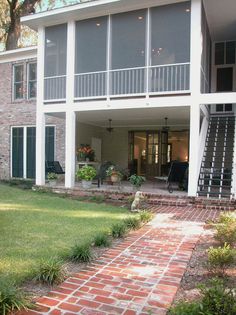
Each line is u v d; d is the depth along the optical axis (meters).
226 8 10.04
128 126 15.89
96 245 4.82
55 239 5.08
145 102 9.89
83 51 10.91
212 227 6.17
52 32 11.47
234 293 3.02
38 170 11.62
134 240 5.18
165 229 5.98
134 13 10.13
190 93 9.38
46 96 11.56
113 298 3.12
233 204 8.47
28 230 5.65
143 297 3.14
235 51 13.05
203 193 9.20
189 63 9.34
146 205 8.84
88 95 10.88
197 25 9.20
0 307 2.76
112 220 6.60
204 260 4.27
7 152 15.79
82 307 2.93
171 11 9.63
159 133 15.49
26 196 10.11
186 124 14.98
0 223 6.15
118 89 10.52
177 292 3.29
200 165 9.93
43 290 3.28
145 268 3.92
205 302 2.62
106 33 10.56
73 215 7.12
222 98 9.12
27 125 15.25
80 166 13.34
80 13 10.51
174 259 4.26
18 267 3.81
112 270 3.85
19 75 15.52
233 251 4.07
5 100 15.78
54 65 11.58
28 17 11.04
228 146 10.74
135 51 10.23
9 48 22.19
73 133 11.05
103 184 12.08
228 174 9.76
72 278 3.59
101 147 16.38
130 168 15.82
